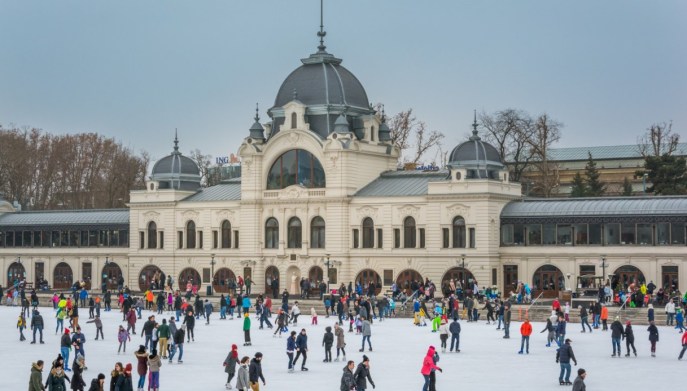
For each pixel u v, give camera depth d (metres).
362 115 161.25
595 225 139.50
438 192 146.88
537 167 195.12
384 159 162.62
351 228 154.12
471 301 121.38
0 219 186.50
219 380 75.94
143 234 171.38
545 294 142.25
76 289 152.75
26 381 75.88
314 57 162.62
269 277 160.12
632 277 136.50
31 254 181.75
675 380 74.19
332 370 80.75
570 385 72.00
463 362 84.44
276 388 71.69
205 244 165.38
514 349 93.00
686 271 133.12
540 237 143.38
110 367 83.31
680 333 105.25
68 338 80.56
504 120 186.75
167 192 168.38
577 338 101.44
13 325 120.81
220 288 163.62
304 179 157.88
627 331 87.44
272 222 160.38
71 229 178.88
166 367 83.00
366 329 92.38
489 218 143.62
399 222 150.38
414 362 84.69
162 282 164.62
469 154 146.25
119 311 140.75
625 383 72.94
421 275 148.12
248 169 161.25
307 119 159.12
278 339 103.38
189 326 100.69
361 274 153.00
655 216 135.25
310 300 140.50
